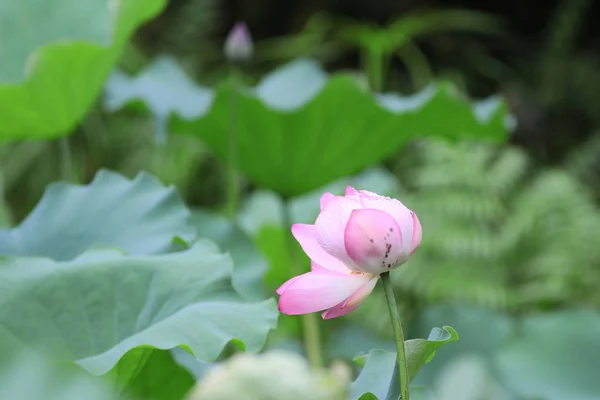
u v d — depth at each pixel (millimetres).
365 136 4941
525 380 5660
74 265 3213
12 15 5215
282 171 5086
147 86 5449
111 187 3553
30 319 3127
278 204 6852
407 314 7742
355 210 2857
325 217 2887
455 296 7695
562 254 7840
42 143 9234
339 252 2873
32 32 5219
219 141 5066
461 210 8062
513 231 7980
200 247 3273
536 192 8273
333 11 14336
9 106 4078
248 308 3146
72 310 3150
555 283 7730
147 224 3482
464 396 2859
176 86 5734
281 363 2604
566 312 6180
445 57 13664
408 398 2873
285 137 4887
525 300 7773
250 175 5184
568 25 13164
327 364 6566
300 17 14375
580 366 5828
